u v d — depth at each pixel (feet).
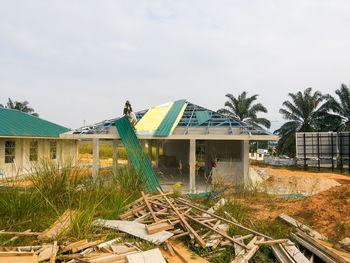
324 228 18.58
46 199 19.83
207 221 19.63
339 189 22.93
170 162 67.77
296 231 18.51
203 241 16.19
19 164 46.26
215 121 42.42
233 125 41.37
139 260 13.20
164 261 13.51
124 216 21.03
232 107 124.57
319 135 76.02
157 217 21.24
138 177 28.19
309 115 111.55
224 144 54.90
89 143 89.92
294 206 24.23
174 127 39.63
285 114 115.24
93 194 24.30
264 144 167.32
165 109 50.42
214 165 41.91
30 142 47.91
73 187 24.12
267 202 28.68
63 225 16.96
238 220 21.35
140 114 49.57
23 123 52.39
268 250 16.06
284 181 45.34
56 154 56.59
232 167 39.14
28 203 19.11
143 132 39.11
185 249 16.55
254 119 123.13
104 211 21.65
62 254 14.38
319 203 22.07
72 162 29.27
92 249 15.12
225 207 24.18
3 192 19.72
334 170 78.48
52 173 23.22
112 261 13.34
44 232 16.39
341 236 16.66
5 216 17.90
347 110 104.37
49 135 52.75
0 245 14.25
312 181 42.60
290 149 112.27
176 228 19.42
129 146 34.47
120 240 16.51
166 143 72.43
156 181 32.48
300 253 14.98
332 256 14.33
